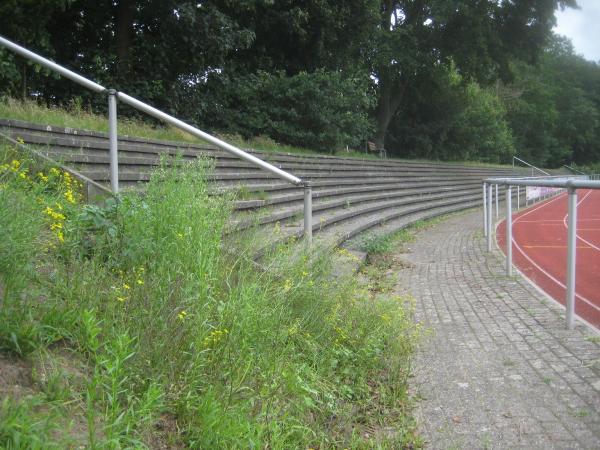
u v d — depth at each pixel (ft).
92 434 7.78
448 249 39.58
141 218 14.99
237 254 15.64
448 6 102.47
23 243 11.38
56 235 13.24
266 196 34.76
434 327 20.02
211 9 57.11
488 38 114.42
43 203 14.12
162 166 17.24
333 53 85.66
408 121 130.11
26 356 9.50
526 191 42.60
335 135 74.54
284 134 71.05
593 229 20.58
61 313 10.58
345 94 77.30
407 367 15.76
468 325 20.15
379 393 14.24
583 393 13.85
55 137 25.46
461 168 114.52
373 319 17.34
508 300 23.58
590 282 20.59
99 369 9.59
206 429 9.65
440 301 24.04
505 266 31.50
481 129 150.10
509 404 13.44
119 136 32.32
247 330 12.00
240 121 67.46
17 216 11.71
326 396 12.90
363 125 79.97
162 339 10.97
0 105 30.45
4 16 43.45
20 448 7.13
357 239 37.01
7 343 9.46
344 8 80.07
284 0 70.64
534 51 122.42
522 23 117.29
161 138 41.65
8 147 18.49
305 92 72.02
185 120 59.67
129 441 8.41
